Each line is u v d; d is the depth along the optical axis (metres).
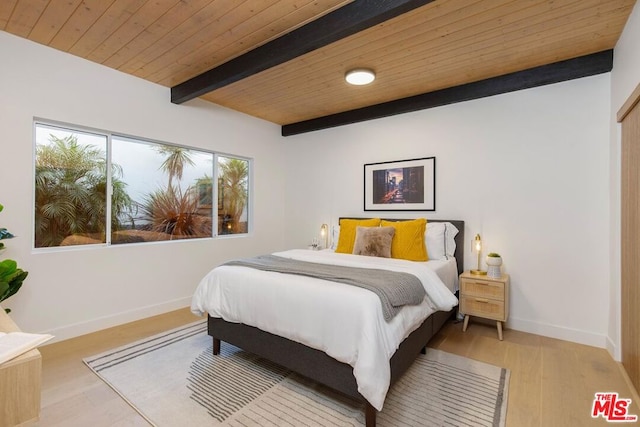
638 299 1.96
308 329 1.84
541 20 2.13
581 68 2.64
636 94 1.93
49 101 2.62
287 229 4.98
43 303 2.62
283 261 2.75
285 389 2.01
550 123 2.88
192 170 3.89
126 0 1.98
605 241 2.64
